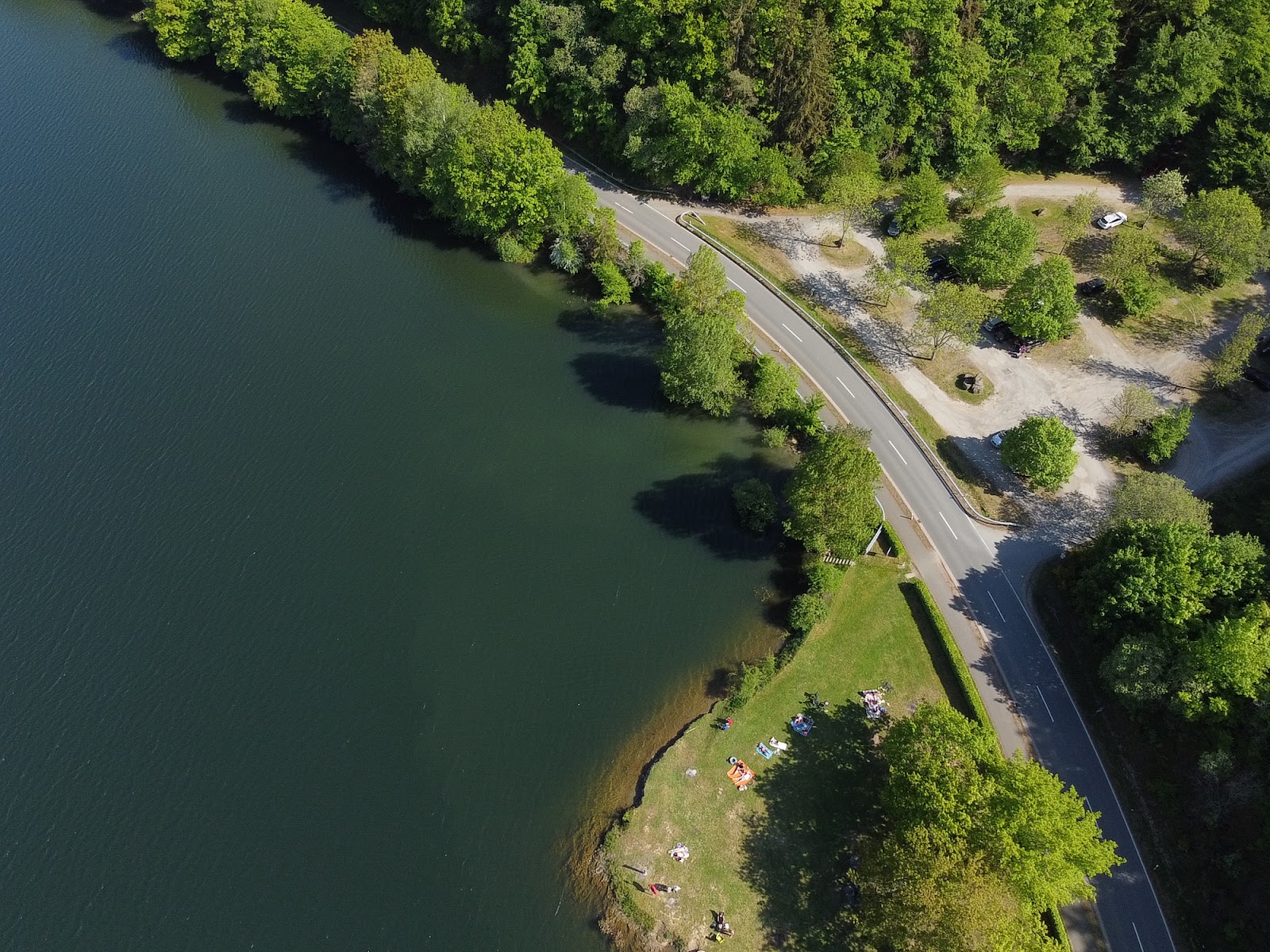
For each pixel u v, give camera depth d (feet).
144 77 521.65
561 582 296.51
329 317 378.12
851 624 283.38
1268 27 400.26
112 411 338.34
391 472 322.75
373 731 261.85
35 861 236.43
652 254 392.27
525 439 335.67
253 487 316.40
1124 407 331.77
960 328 338.34
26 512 306.76
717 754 256.11
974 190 402.72
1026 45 406.82
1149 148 417.08
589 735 263.49
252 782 250.98
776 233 405.59
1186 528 268.41
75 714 262.26
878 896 218.79
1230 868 229.45
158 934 226.58
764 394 327.67
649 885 232.73
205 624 281.74
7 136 467.52
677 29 389.80
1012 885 210.38
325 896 233.35
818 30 361.71
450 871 238.07
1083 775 253.65
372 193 442.50
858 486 270.67
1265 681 238.48
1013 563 299.17
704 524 312.50
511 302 386.52
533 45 424.46
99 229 414.62
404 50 497.46
